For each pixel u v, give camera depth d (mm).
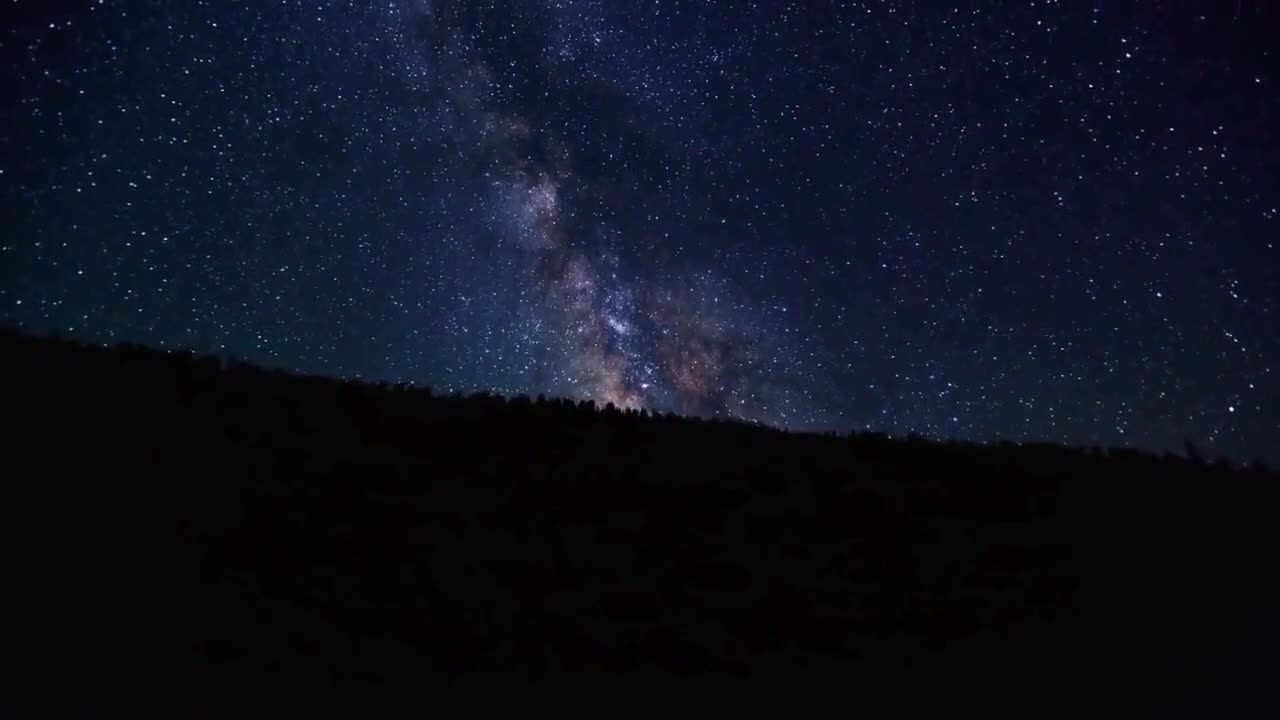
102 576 5750
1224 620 6324
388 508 6973
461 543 6680
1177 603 6543
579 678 5320
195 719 4535
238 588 5855
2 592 5398
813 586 6566
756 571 6703
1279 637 6086
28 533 6066
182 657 5066
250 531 6477
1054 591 6715
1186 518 7945
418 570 6238
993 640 6066
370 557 6363
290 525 6609
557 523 7184
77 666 4840
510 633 5652
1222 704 5312
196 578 5902
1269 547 7414
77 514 6387
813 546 7199
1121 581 6855
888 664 5719
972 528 7676
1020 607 6461
